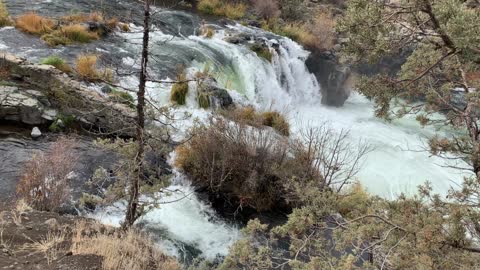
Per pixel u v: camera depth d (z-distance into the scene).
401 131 15.14
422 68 4.59
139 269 5.02
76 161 8.79
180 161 9.61
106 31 14.94
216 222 8.71
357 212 4.26
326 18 21.89
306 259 4.59
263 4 22.14
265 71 16.05
